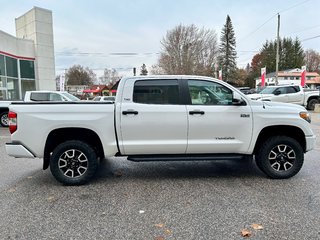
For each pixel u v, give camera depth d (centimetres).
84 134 464
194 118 450
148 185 454
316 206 364
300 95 1736
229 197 398
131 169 547
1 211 359
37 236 298
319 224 317
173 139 454
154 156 462
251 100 469
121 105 445
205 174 511
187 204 377
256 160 488
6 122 1238
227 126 457
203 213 349
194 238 292
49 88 2580
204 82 465
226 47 6756
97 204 380
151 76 461
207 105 459
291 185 444
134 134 446
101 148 471
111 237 296
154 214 348
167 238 293
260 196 400
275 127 474
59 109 438
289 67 7856
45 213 353
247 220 329
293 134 496
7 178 497
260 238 290
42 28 2484
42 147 439
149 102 453
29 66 2433
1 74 2039
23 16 2562
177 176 501
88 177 454
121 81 455
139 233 303
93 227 317
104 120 441
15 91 2270
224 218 335
